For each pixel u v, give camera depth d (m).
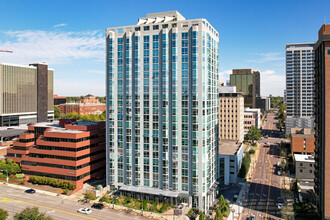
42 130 140.00
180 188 103.25
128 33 109.06
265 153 199.38
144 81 107.25
